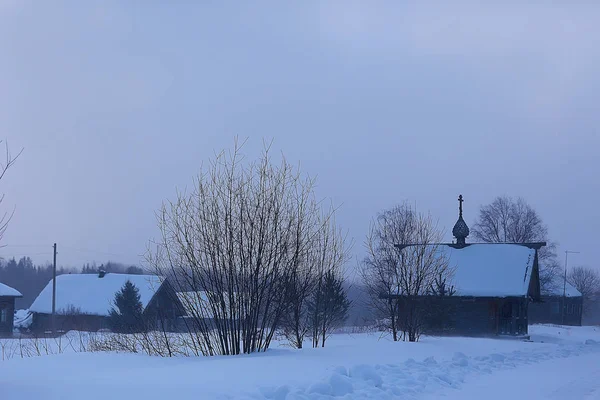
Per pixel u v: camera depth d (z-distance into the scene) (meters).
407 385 12.03
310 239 17.83
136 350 16.66
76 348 19.30
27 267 114.19
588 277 109.31
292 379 10.87
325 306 19.25
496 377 14.66
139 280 58.53
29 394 8.27
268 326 16.42
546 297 75.50
